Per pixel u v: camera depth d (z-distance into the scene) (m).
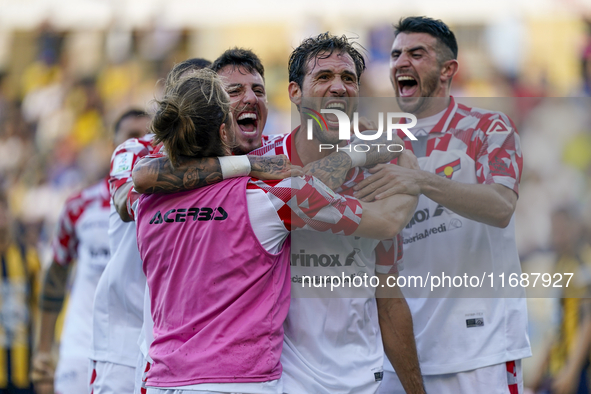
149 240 7.66
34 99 35.69
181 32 35.28
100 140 34.50
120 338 9.95
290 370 7.73
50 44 36.28
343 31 32.28
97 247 12.68
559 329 13.81
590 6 31.73
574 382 13.82
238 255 7.26
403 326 8.73
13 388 17.27
